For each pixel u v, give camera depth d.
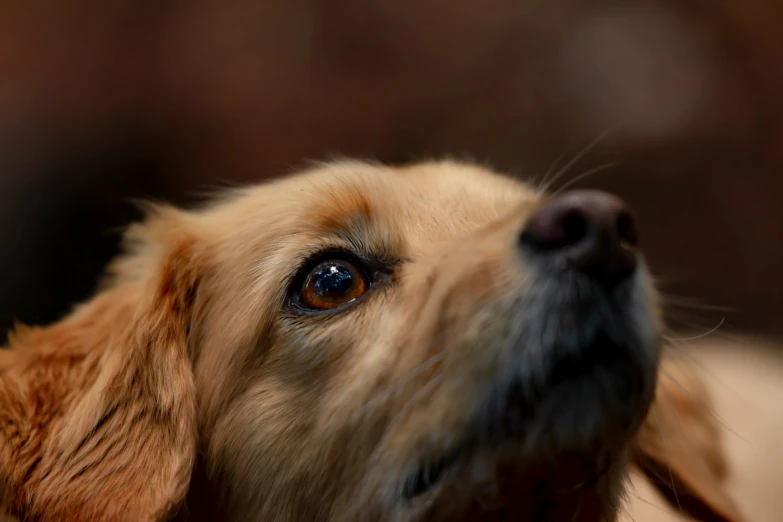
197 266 3.19
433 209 3.00
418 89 8.78
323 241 2.89
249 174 8.73
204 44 8.83
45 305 8.57
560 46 8.80
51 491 2.96
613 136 8.54
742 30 8.77
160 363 3.06
